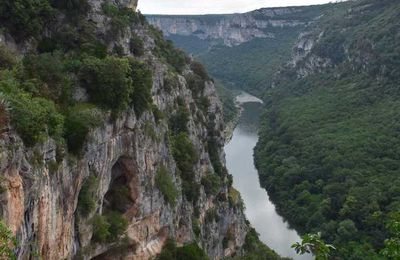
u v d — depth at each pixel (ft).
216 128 335.47
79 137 129.08
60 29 172.04
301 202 407.85
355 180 404.16
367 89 651.25
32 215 99.76
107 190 155.33
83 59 155.12
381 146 461.37
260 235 366.02
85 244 136.67
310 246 82.79
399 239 79.36
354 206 360.48
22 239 94.32
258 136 635.25
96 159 139.33
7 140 92.63
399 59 625.00
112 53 194.90
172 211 192.03
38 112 105.91
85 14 187.01
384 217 333.83
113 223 154.40
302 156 493.36
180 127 258.37
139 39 232.53
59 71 139.23
